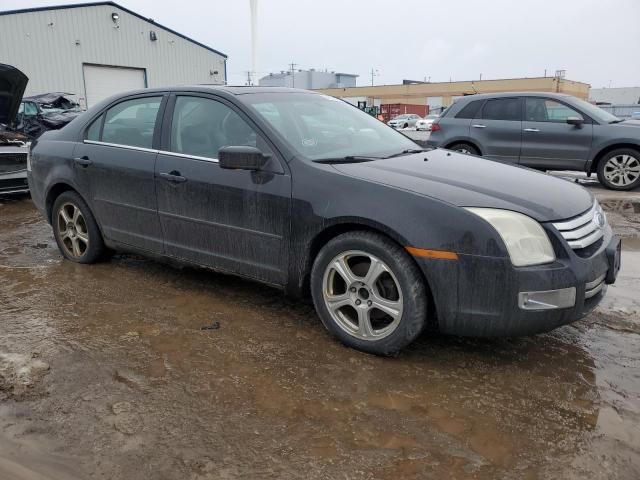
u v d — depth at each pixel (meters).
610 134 8.87
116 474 2.26
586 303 3.04
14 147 7.86
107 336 3.50
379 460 2.34
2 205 8.16
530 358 3.25
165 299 4.14
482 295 2.90
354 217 3.14
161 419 2.62
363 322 3.23
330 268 3.31
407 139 4.56
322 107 4.34
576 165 9.21
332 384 2.94
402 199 3.05
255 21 17.38
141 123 4.35
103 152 4.50
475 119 9.86
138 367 3.11
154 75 28.19
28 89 23.70
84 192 4.68
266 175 3.52
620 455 2.38
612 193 8.67
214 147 3.85
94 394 2.83
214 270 3.97
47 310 3.93
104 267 4.91
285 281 3.57
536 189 3.27
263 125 3.65
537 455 2.38
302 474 2.25
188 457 2.36
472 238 2.88
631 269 4.97
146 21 27.31
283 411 2.69
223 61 31.28
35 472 2.28
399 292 3.07
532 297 2.86
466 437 2.50
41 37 23.70
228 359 3.21
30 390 2.86
